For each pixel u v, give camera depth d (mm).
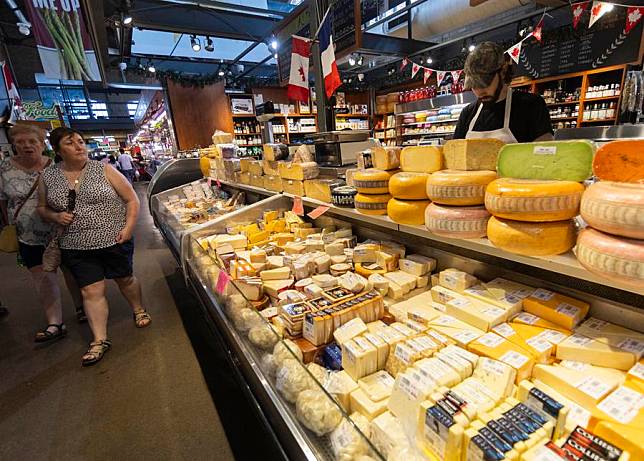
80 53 3902
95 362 2271
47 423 1800
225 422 1739
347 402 958
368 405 898
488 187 901
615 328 916
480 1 2887
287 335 1259
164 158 10141
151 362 2254
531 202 790
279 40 4223
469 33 6281
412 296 1384
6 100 5355
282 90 8031
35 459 1594
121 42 6375
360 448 734
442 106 7051
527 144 876
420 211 1194
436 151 1147
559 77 5246
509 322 1018
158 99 8781
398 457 755
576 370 823
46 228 2502
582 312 975
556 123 5418
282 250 2084
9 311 3197
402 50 6012
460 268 1389
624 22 4691
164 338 2521
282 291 1547
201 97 7008
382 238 1785
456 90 6898
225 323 1463
